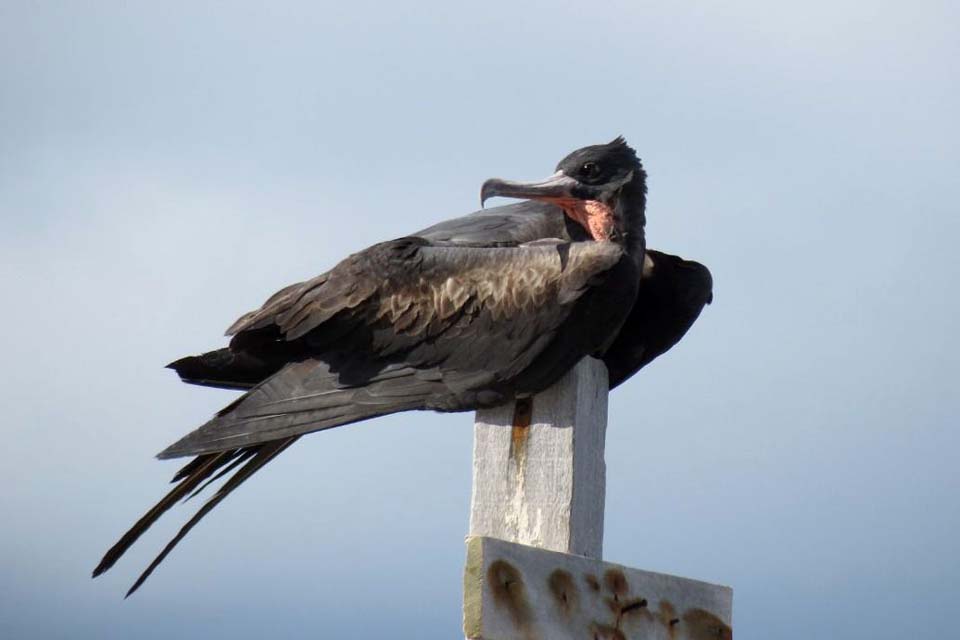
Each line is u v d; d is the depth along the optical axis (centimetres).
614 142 1152
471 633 873
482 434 1054
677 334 1192
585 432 1031
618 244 1076
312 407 1112
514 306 1069
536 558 913
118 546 1147
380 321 1120
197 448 1109
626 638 952
